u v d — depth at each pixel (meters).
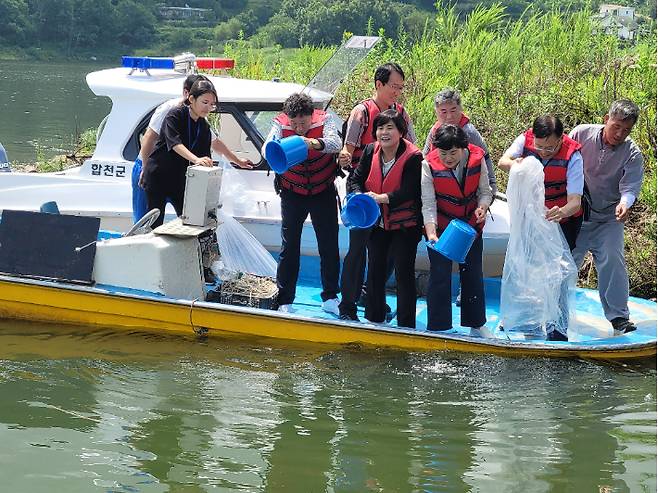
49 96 31.12
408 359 6.64
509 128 11.30
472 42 13.95
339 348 6.76
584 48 13.22
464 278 6.80
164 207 7.59
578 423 5.86
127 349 6.81
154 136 7.45
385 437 5.64
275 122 6.88
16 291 7.12
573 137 6.90
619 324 7.13
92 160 8.35
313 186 6.93
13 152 16.70
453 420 5.88
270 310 6.84
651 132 10.65
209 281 7.51
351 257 6.86
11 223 7.21
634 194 6.75
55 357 6.64
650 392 6.30
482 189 6.64
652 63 11.73
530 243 6.72
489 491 5.04
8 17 68.56
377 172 6.58
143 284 7.04
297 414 5.90
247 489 5.01
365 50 7.82
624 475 5.22
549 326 6.93
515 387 6.34
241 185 8.23
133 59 8.58
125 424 5.71
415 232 6.72
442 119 6.95
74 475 5.10
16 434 5.55
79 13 69.62
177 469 5.19
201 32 67.88
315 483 5.09
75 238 7.13
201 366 6.55
